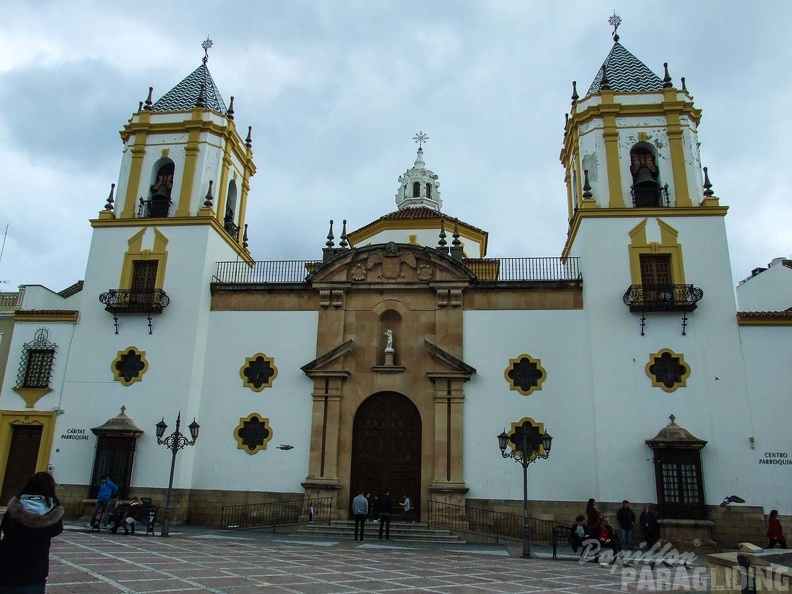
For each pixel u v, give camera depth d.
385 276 27.59
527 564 17.52
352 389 26.47
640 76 29.31
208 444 26.47
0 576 6.09
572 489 24.14
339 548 19.39
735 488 22.97
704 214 26.00
